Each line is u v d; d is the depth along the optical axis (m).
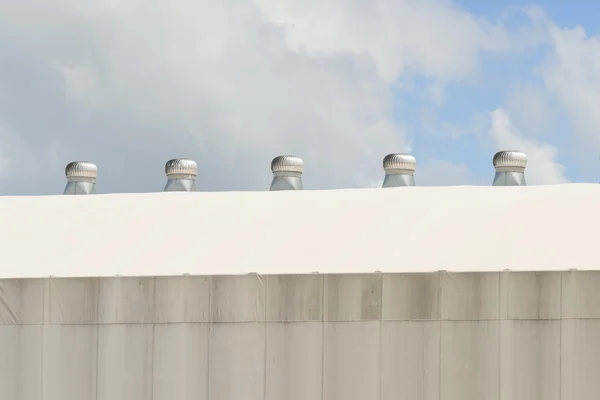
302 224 24.64
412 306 18.67
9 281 19.48
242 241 23.84
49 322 19.38
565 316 18.67
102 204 27.50
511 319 18.62
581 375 18.59
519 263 21.50
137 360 19.14
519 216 24.00
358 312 18.73
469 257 21.95
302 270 21.94
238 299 19.00
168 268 22.59
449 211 24.62
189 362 19.03
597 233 22.88
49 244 24.48
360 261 22.19
